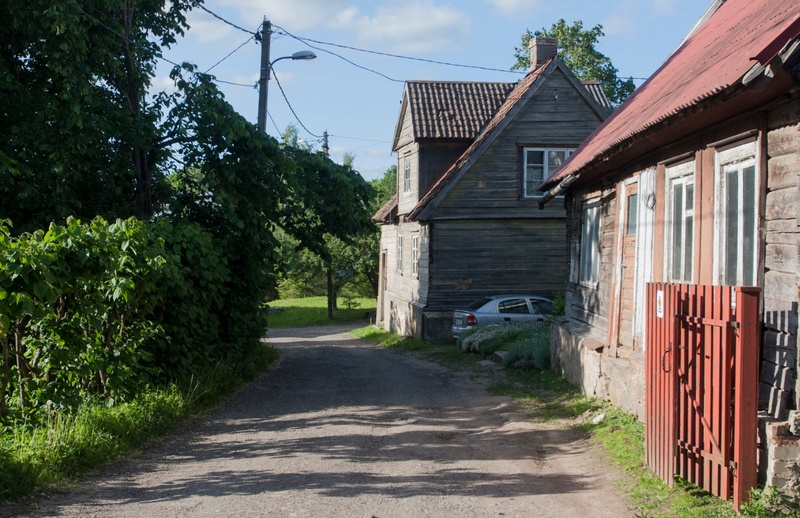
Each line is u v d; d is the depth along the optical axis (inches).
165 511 226.4
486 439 346.9
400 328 1110.4
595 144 471.8
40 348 335.9
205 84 524.4
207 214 557.3
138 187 545.3
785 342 226.7
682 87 332.8
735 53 287.0
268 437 351.6
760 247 246.1
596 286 470.6
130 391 370.0
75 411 333.4
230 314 555.2
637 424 336.8
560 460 304.5
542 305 808.3
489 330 740.7
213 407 434.6
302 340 1224.8
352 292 2091.5
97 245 323.0
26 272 274.8
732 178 277.3
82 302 333.4
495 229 904.3
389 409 434.0
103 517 219.6
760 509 204.5
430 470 285.4
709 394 225.5
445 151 976.9
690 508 218.2
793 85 221.5
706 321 225.5
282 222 650.8
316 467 289.1
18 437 294.8
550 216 899.4
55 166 460.8
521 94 890.1
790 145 232.8
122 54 546.3
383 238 1363.2
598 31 1510.8
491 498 245.4
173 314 430.6
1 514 219.0
